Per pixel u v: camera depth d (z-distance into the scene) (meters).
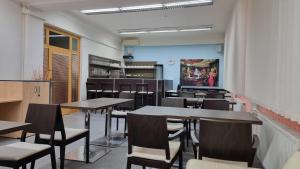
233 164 1.93
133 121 2.02
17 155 1.92
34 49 5.46
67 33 7.15
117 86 8.05
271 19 2.37
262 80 2.72
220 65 10.08
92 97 8.08
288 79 1.86
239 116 2.57
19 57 5.11
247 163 1.84
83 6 5.12
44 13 5.82
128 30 9.20
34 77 5.44
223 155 1.87
